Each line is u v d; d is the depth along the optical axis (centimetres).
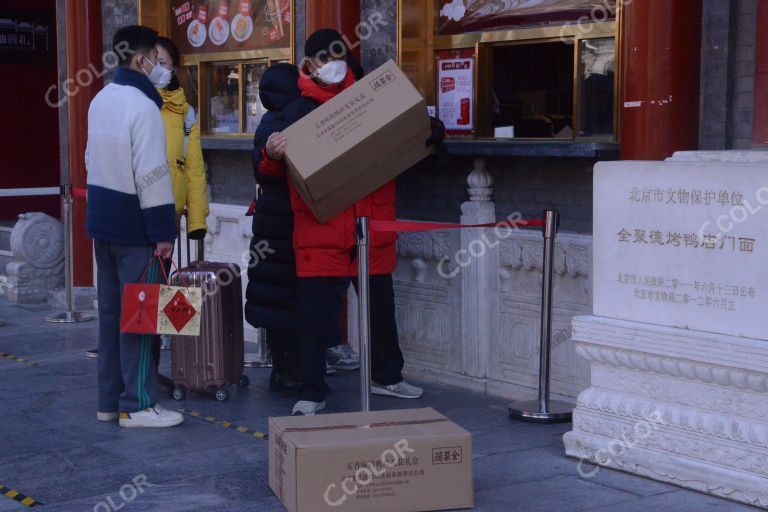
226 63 1039
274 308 766
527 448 642
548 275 693
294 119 700
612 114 713
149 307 664
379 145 664
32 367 888
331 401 764
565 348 730
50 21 1574
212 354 758
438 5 816
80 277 1193
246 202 1023
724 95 650
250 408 747
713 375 545
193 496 562
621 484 573
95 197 670
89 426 702
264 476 595
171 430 691
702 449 555
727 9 644
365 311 650
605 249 598
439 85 820
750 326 536
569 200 736
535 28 753
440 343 816
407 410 584
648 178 573
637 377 589
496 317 776
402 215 855
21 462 625
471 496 535
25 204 1581
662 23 646
